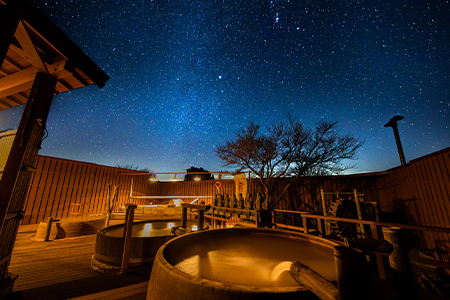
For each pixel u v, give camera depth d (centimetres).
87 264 460
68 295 281
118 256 416
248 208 616
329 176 1115
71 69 335
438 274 540
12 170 265
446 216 576
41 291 293
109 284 321
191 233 205
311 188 1165
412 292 105
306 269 101
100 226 877
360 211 702
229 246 195
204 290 94
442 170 576
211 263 153
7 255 277
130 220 402
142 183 1725
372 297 74
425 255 605
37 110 301
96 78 383
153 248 435
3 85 349
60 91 407
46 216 1097
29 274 393
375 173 962
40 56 304
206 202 1608
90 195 1323
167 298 104
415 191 716
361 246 300
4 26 220
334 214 784
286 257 168
